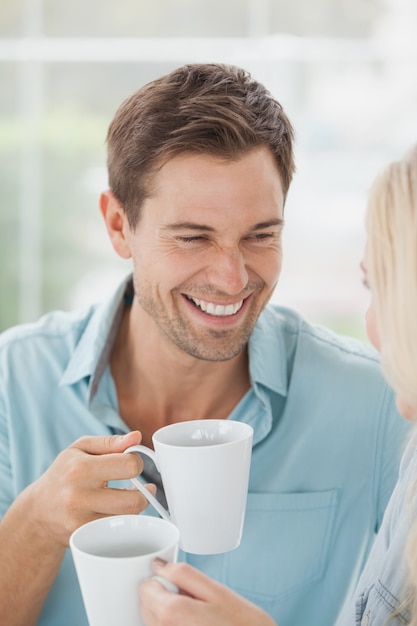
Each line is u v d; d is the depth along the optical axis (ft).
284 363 4.75
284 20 18.10
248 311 4.23
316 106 18.04
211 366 4.53
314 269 18.72
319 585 4.54
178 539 2.81
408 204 3.20
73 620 4.40
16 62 18.61
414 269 3.19
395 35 18.10
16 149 19.01
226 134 3.92
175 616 2.68
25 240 19.33
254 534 4.48
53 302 19.60
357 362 4.81
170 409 4.72
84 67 18.76
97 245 19.74
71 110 18.98
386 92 18.26
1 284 19.25
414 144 3.34
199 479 3.22
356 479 4.60
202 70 4.18
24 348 4.88
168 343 4.42
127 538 2.93
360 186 18.56
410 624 3.39
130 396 4.75
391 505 3.91
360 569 4.54
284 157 4.18
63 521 3.62
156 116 4.06
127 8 18.51
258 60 17.46
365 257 3.56
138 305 4.58
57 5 18.39
